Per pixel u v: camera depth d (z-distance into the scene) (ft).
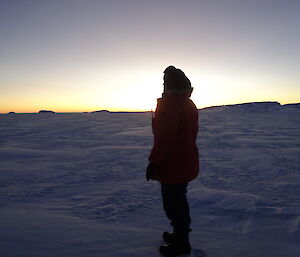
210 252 5.18
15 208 7.76
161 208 7.88
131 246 5.29
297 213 7.29
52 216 6.99
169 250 4.87
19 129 41.75
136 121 63.82
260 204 8.05
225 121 65.36
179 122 4.82
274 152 19.40
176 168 4.90
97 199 8.84
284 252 5.19
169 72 5.03
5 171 13.19
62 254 4.79
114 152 19.70
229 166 14.61
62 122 60.23
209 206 8.00
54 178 11.98
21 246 5.02
